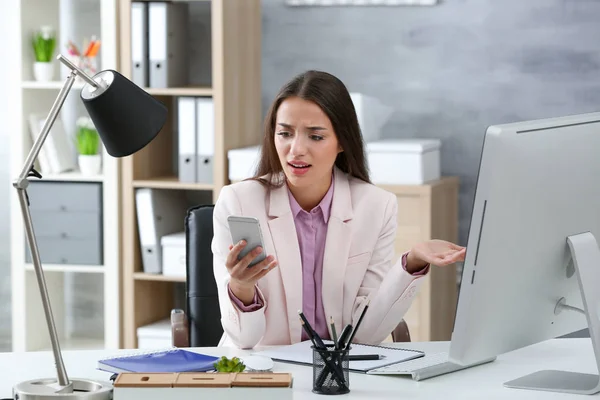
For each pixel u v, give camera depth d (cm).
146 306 472
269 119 289
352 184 298
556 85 461
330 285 285
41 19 481
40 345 490
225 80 444
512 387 227
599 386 221
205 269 318
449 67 469
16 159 471
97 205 462
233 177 443
